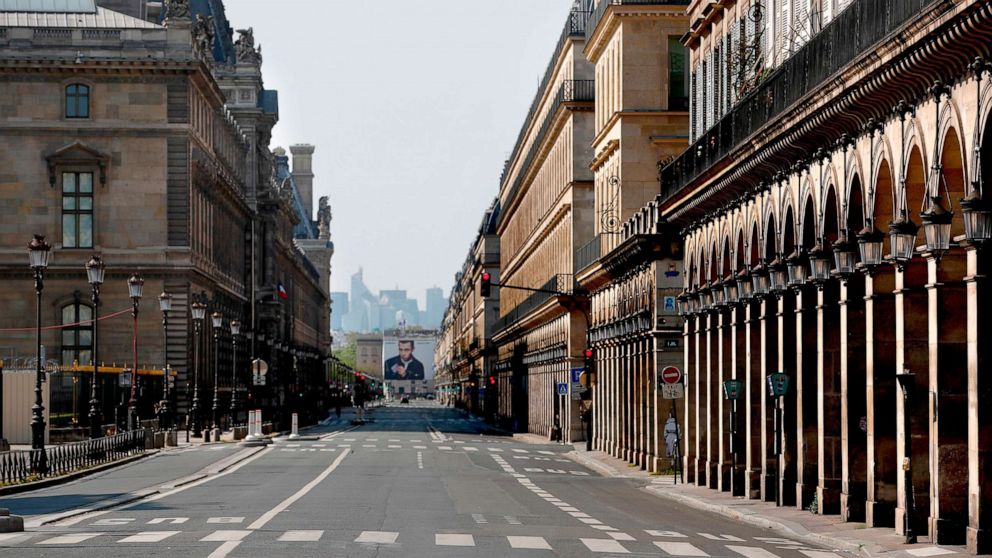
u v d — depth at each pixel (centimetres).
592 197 11981
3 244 13512
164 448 10281
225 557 3047
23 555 3100
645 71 9369
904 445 3806
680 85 9381
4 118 13550
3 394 9956
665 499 5906
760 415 5734
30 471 6506
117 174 13675
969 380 3450
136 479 6581
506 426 18212
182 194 13712
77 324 13538
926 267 4003
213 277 15225
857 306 4525
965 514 3688
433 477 6844
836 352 4772
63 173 13650
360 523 4047
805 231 5000
